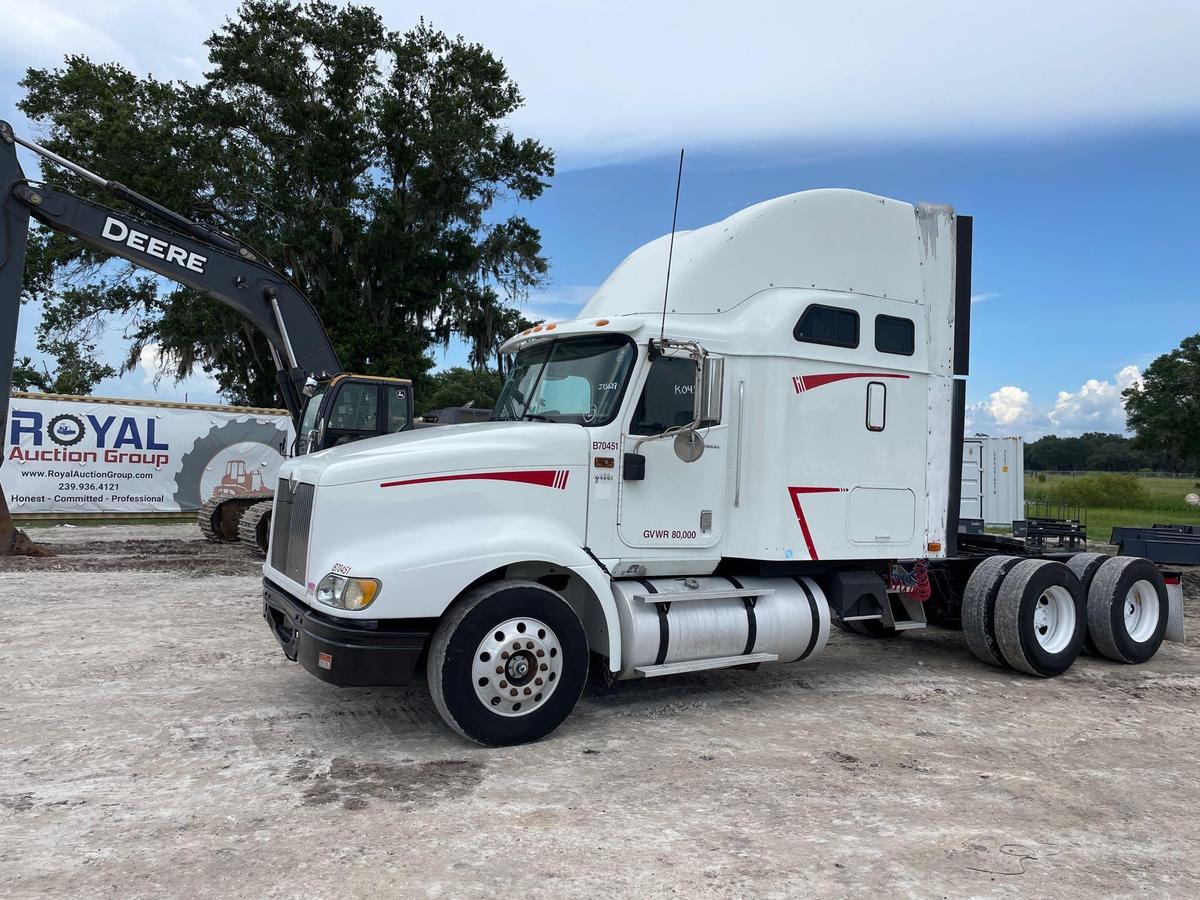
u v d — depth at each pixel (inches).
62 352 1434.5
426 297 1209.4
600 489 221.3
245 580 466.3
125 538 676.1
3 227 450.3
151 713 225.8
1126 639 305.6
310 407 507.5
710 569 242.4
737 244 252.5
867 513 263.0
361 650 189.2
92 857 142.9
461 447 207.0
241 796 170.9
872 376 265.3
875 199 275.3
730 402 243.1
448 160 1218.0
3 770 183.8
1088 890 136.8
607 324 231.0
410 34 1255.5
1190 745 216.4
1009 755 205.5
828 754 203.3
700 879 137.7
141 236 478.3
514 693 201.5
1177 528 418.3
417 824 157.9
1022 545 336.2
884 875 140.6
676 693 258.7
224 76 1148.5
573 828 157.1
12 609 371.9
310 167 1138.0
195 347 1206.9
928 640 354.9
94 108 1175.6
